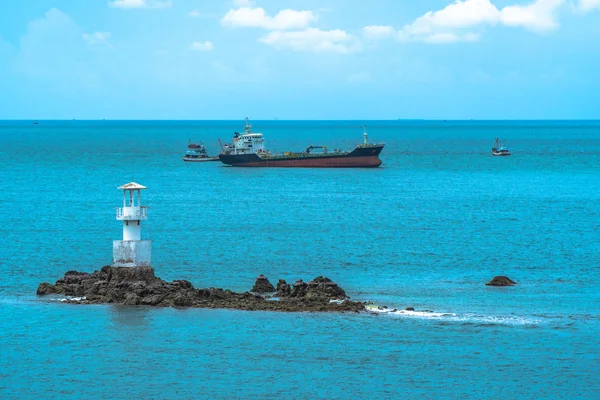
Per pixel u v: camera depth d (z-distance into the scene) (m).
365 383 181.00
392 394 175.62
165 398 173.00
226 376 184.12
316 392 176.25
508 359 195.50
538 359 195.62
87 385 179.00
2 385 178.62
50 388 177.25
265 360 193.38
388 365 191.00
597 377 185.38
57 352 197.75
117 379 182.12
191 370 187.38
